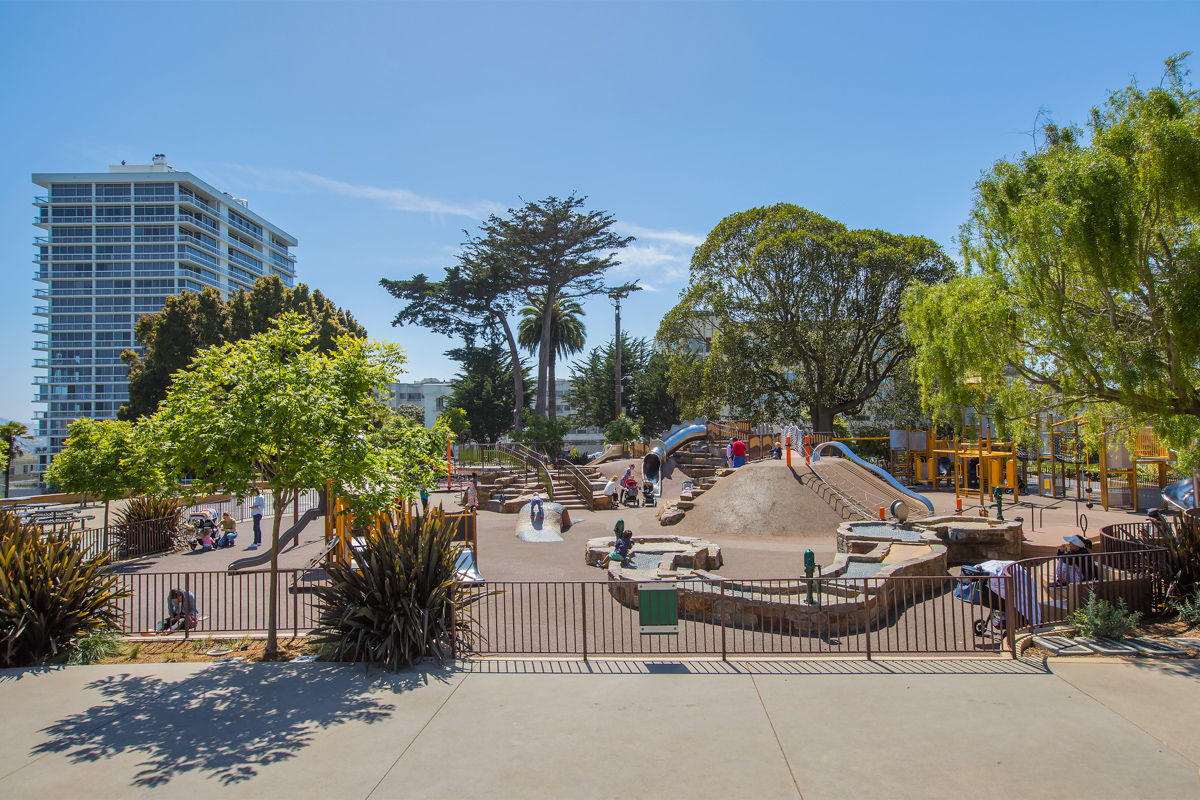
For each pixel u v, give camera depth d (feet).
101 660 29.17
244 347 30.63
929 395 41.34
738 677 25.89
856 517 69.36
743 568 52.11
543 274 163.32
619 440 143.33
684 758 19.17
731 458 93.40
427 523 31.53
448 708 23.17
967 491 110.42
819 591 35.04
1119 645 28.99
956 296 38.22
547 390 200.13
